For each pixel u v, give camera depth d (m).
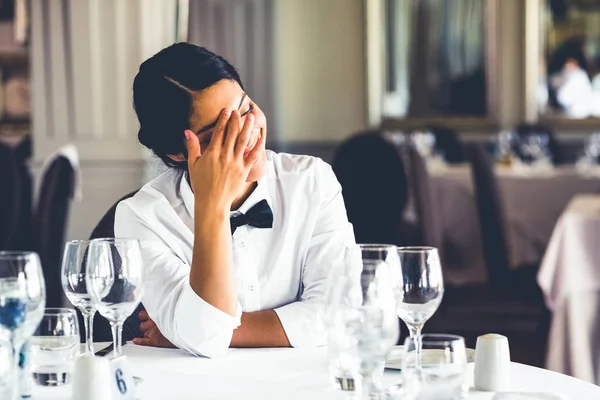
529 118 8.84
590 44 8.73
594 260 3.96
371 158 3.99
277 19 9.35
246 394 1.43
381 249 1.39
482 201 4.64
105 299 1.49
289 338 1.81
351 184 4.01
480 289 4.36
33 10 6.14
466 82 8.97
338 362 1.31
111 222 2.13
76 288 1.58
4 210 4.59
